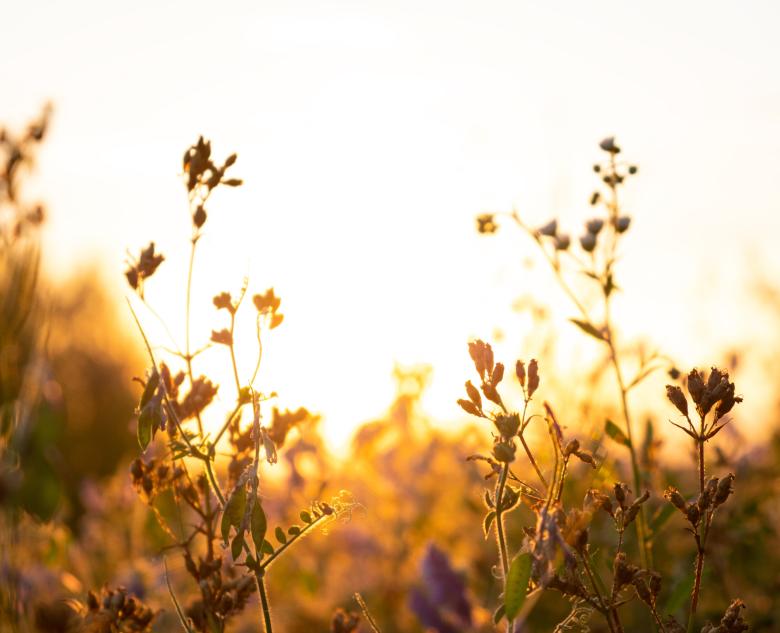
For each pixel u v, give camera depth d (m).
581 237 0.98
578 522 0.66
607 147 0.98
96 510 1.47
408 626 1.41
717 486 0.71
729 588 1.11
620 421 1.12
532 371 0.67
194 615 0.74
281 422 0.76
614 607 0.69
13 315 1.05
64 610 0.72
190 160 0.73
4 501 0.91
